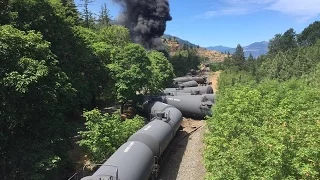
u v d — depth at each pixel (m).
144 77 43.69
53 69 23.39
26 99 21.17
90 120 25.97
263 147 14.03
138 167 18.98
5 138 19.89
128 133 27.34
